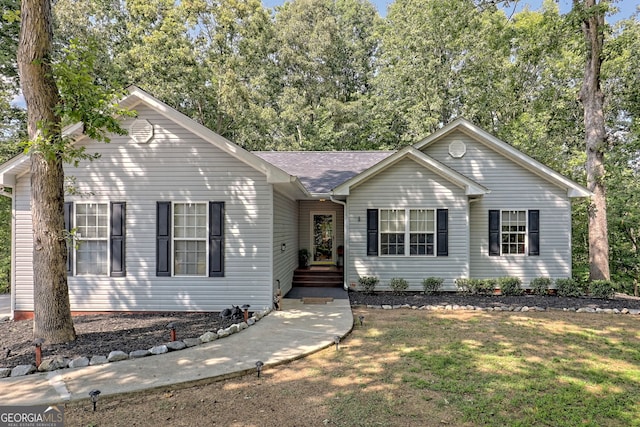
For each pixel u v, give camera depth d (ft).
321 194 38.24
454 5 43.34
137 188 28.78
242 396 14.84
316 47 93.30
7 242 50.16
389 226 38.86
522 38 45.96
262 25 84.58
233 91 76.89
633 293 57.36
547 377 16.72
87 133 21.06
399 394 14.90
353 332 24.12
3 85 47.96
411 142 72.59
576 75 63.98
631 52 48.32
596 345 21.53
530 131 59.93
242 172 28.78
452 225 38.24
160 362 18.06
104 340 21.39
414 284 38.52
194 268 29.01
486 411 13.46
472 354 19.75
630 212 53.42
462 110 75.82
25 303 28.40
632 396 14.85
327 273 42.57
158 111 28.71
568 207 40.34
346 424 12.59
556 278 40.22
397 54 79.71
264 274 28.81
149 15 72.33
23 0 19.74
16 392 14.89
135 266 28.76
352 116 85.20
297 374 17.10
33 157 20.49
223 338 22.00
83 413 13.50
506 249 41.42
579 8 38.75
